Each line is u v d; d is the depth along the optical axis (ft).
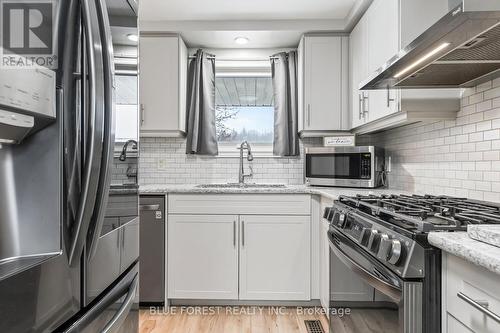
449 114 5.88
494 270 2.19
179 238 7.84
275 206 7.82
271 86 10.32
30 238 2.49
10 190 2.46
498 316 2.24
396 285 3.20
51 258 2.44
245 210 7.82
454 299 2.80
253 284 7.84
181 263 7.84
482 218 3.52
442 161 6.25
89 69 2.67
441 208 4.14
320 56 8.86
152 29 8.72
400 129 7.98
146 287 7.80
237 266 7.84
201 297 7.84
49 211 2.51
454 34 3.52
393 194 6.31
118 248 3.69
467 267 2.62
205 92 9.65
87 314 2.85
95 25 2.76
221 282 7.85
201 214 7.83
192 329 6.91
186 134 9.78
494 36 3.56
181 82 9.11
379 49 6.66
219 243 7.84
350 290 4.69
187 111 9.77
